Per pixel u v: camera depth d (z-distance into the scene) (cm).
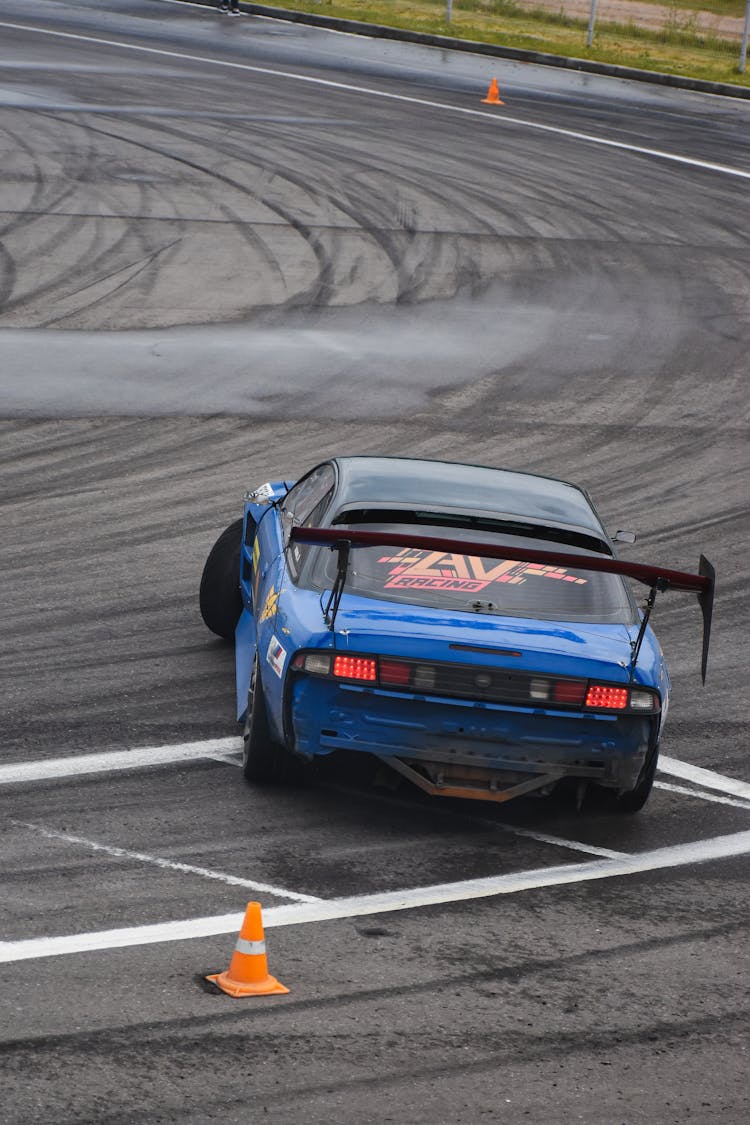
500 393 6344
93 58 13700
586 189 10481
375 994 2039
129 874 2366
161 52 14288
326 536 2456
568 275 8362
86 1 16862
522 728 2514
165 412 5744
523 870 2525
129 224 8562
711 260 8962
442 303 7644
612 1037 1972
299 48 15162
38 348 6397
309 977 2075
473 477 3050
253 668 2844
